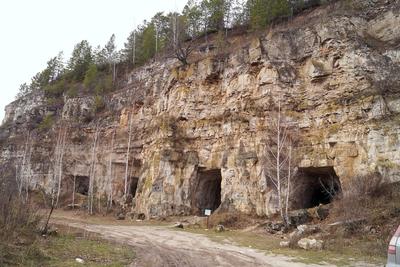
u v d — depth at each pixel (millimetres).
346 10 31578
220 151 34844
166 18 65250
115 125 52625
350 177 25125
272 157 29672
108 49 75000
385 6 30469
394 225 18078
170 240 20828
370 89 26391
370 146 24656
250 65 34375
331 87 28812
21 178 49656
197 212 35969
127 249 16531
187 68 41188
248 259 14742
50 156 59188
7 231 12750
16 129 73000
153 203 36281
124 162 48719
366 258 14531
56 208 48906
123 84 60031
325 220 22625
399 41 28047
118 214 40594
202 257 15195
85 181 55719
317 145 28156
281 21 41438
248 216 29453
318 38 30844
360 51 28016
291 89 31344
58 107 69750
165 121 39812
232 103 35188
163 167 37375
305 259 14625
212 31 53875
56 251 13945
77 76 75188
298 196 29422
